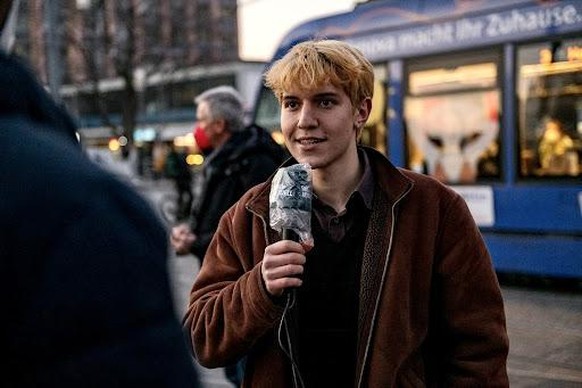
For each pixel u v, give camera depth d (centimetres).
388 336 209
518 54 903
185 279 1042
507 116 913
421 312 217
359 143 252
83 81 3809
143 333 94
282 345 208
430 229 219
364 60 229
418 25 996
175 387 95
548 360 623
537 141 889
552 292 896
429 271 218
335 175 226
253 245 227
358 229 222
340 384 214
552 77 877
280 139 1174
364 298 214
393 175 223
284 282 195
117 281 93
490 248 932
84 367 89
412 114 1005
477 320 218
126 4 3547
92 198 95
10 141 95
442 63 973
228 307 212
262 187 232
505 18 912
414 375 214
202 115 433
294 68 221
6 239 90
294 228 199
